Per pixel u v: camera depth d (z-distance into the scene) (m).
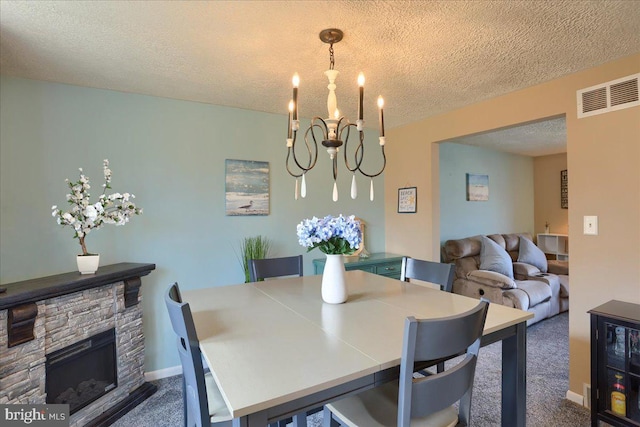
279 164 3.18
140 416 2.10
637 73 1.93
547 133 4.11
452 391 1.05
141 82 2.32
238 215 2.96
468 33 1.70
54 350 1.78
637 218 1.92
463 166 4.83
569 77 2.23
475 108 2.84
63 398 1.85
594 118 2.10
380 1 1.43
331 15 1.53
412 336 0.94
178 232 2.71
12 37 1.70
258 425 0.85
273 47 1.84
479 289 3.82
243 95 2.62
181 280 2.72
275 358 1.06
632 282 1.94
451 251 4.20
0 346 1.52
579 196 2.17
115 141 2.48
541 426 1.93
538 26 1.63
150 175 2.60
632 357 1.76
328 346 1.16
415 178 3.46
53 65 2.03
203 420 1.12
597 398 1.86
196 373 1.12
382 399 1.32
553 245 5.43
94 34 1.68
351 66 2.08
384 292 1.90
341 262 1.71
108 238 2.44
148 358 2.59
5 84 2.13
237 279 2.95
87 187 2.10
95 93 2.42
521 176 5.66
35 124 2.21
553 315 3.96
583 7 1.48
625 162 1.97
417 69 2.13
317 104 2.83
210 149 2.84
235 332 1.29
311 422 2.02
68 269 2.30
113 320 2.16
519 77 2.27
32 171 2.20
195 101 2.76
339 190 3.55
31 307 1.63
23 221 2.17
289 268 2.40
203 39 1.75
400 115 3.18
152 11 1.49
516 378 1.48
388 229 3.83
